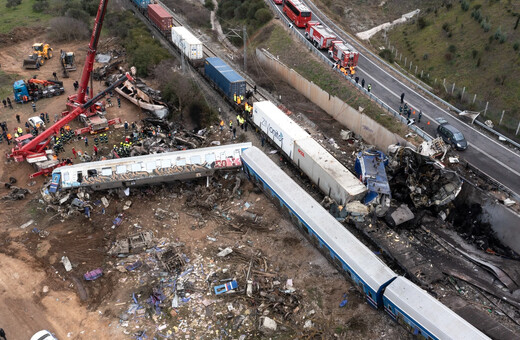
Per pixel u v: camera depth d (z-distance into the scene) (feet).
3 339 79.15
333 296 88.63
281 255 98.22
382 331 81.46
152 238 102.32
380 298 82.84
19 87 159.84
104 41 215.10
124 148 130.11
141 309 86.02
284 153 126.93
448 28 209.87
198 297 88.12
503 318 82.94
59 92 169.37
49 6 258.57
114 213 110.52
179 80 157.38
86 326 82.89
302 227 100.01
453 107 146.92
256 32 217.36
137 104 159.43
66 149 135.44
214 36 228.63
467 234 102.89
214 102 160.04
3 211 110.83
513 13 194.70
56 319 84.43
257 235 103.81
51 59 201.77
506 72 168.96
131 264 96.02
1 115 154.51
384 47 226.17
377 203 103.50
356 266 84.79
